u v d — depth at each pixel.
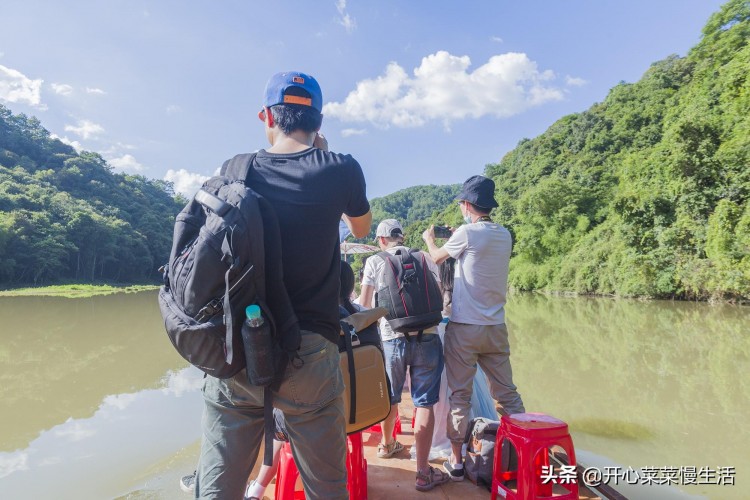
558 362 9.22
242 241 1.11
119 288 53.31
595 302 23.75
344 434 1.34
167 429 5.46
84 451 4.77
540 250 36.66
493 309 2.49
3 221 49.03
